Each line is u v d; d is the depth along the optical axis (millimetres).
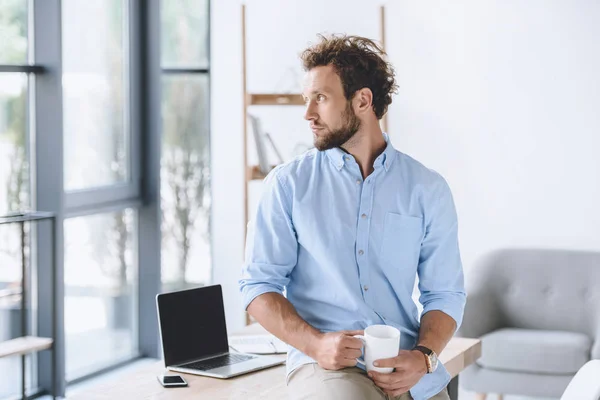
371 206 2127
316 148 2127
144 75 5438
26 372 4715
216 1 5797
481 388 4363
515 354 4270
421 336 2125
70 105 4965
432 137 5336
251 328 3148
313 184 2146
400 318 2176
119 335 5430
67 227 4965
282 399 2307
